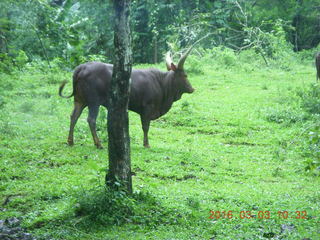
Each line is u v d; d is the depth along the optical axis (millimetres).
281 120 14117
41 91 16984
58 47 9453
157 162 10148
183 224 7137
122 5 7188
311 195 8523
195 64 21875
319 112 14461
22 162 9711
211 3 28156
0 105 13789
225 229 6977
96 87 10547
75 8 26281
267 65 24516
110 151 7441
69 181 8703
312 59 28125
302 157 11109
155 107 11266
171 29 26078
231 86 19328
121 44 7227
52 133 11969
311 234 6656
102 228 6891
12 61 10086
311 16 32719
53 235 6656
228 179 9500
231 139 12508
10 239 6527
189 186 8922
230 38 27906
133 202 7281
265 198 8297
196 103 16188
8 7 11672
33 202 7777
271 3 32156
